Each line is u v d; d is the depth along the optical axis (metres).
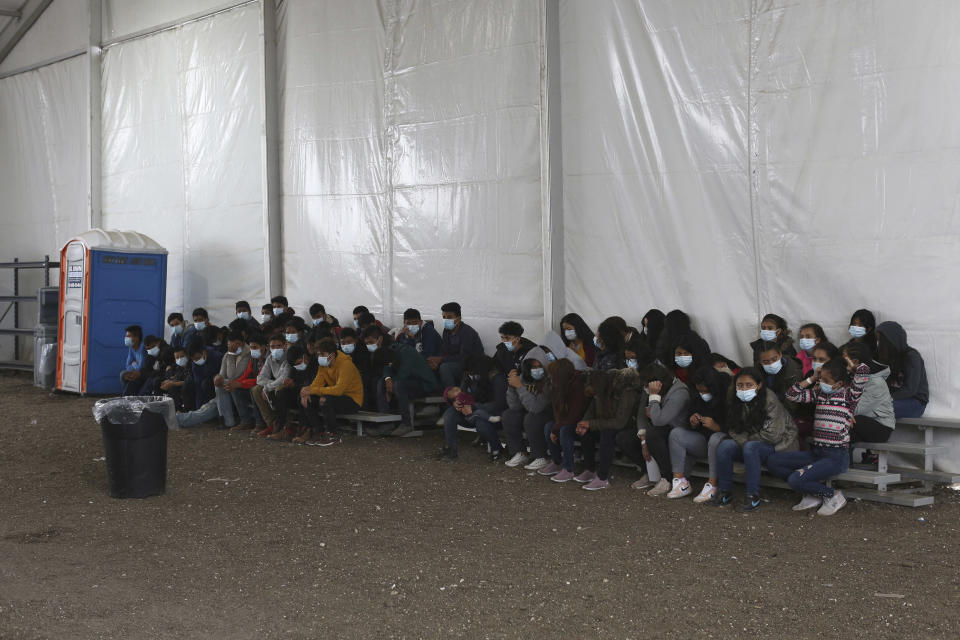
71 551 5.82
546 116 10.16
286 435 10.26
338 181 13.00
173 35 15.56
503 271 10.85
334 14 12.97
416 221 11.90
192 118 15.23
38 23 18.47
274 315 13.04
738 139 8.72
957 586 4.86
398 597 4.85
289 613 4.62
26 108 18.84
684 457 7.20
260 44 13.79
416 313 10.81
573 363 8.37
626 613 4.55
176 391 11.67
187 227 15.40
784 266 8.41
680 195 9.17
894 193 7.69
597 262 9.92
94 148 17.09
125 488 7.38
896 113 7.67
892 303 7.70
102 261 14.22
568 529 6.28
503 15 10.77
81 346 14.24
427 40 11.70
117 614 4.62
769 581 5.01
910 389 7.31
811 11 8.18
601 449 7.61
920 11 7.52
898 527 6.14
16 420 12.00
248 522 6.59
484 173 11.02
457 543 5.95
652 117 9.39
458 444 9.83
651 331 9.09
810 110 8.21
